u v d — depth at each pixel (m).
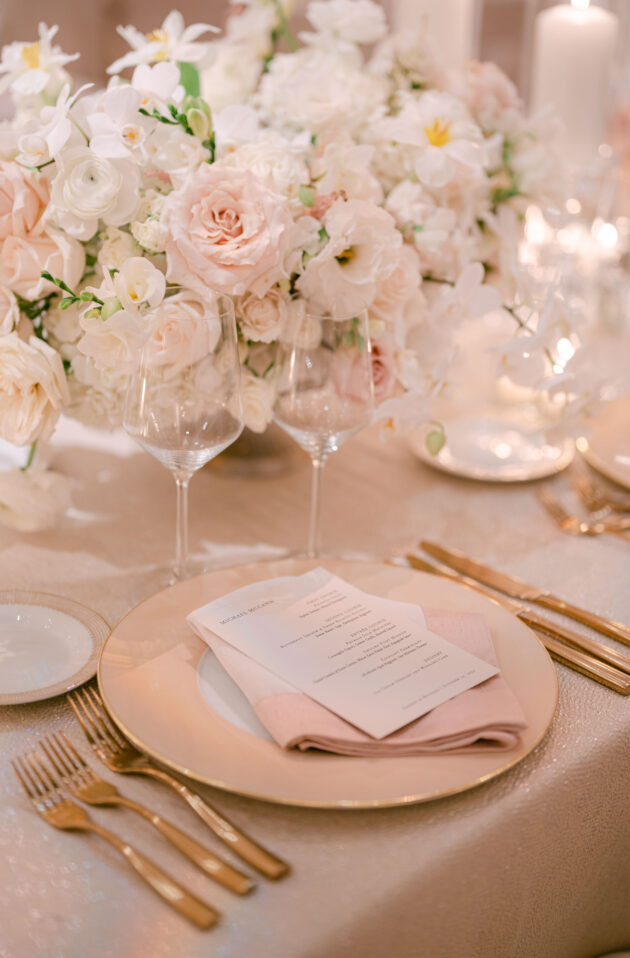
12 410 0.88
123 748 0.66
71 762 0.65
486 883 0.62
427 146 0.98
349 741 0.62
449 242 1.02
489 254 1.14
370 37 1.14
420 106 1.02
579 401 1.01
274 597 0.79
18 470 0.97
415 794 0.59
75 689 0.72
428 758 0.63
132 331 0.75
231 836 0.58
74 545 0.97
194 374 0.76
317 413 0.86
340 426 0.86
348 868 0.57
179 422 0.78
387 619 0.76
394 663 0.71
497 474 1.14
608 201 1.77
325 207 0.88
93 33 2.68
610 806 0.73
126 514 1.04
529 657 0.74
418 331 1.02
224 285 0.82
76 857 0.57
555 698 0.69
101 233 0.88
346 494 1.11
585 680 0.77
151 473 1.14
